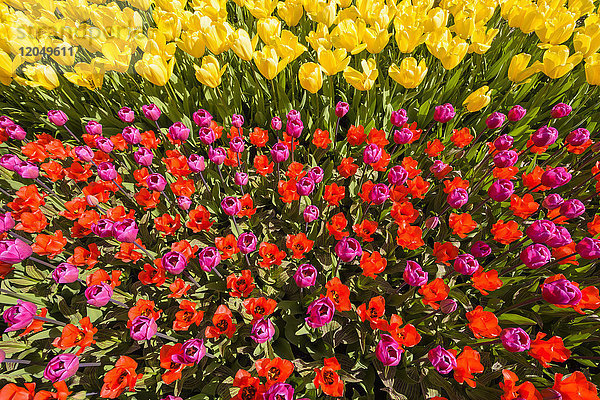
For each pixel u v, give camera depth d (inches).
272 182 104.6
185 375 66.1
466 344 71.0
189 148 113.7
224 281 81.8
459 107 119.4
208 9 110.0
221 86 119.8
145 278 69.2
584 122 115.8
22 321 57.2
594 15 113.6
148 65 87.2
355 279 83.7
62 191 99.5
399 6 115.4
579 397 51.4
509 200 93.4
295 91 129.5
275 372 58.8
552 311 74.8
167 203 98.2
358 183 99.3
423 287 63.9
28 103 123.3
